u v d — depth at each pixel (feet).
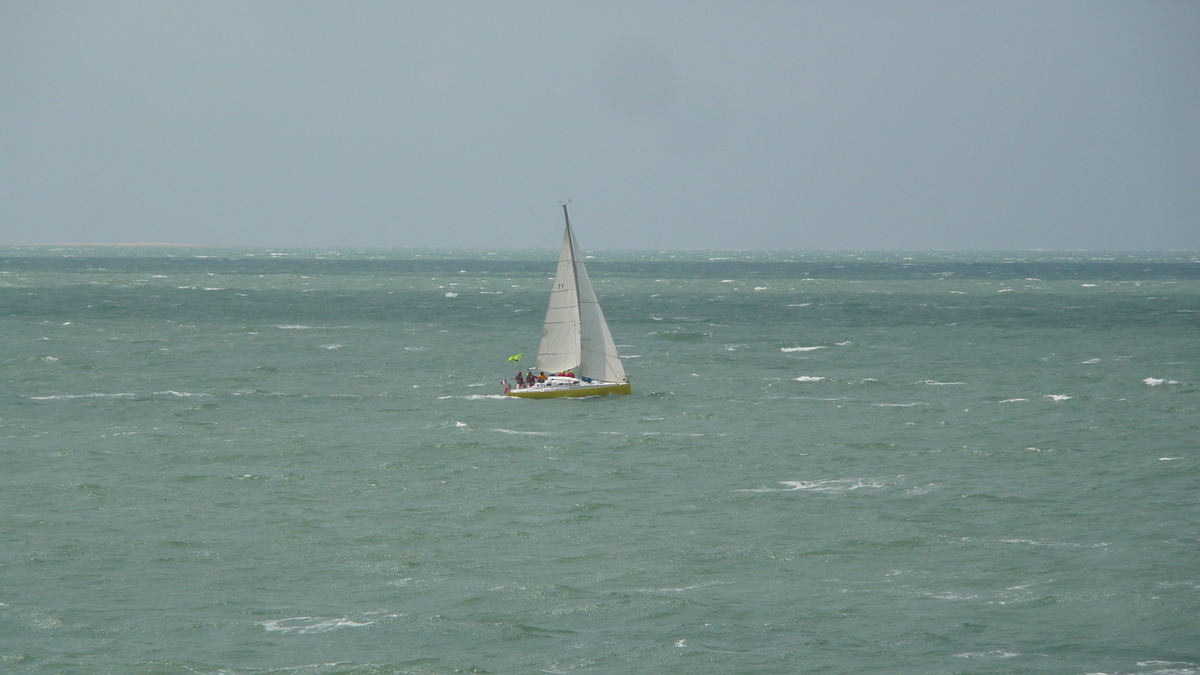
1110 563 449.06
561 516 520.83
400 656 362.12
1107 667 351.87
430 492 564.71
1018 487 571.69
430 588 423.64
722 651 364.99
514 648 368.89
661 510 531.50
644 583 429.38
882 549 469.98
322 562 453.17
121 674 346.33
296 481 584.40
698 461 635.66
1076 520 510.99
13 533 483.10
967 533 492.54
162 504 535.19
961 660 357.82
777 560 456.45
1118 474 597.11
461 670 351.46
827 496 556.51
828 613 398.01
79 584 424.05
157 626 384.88
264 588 422.82
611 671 351.67
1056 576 434.30
